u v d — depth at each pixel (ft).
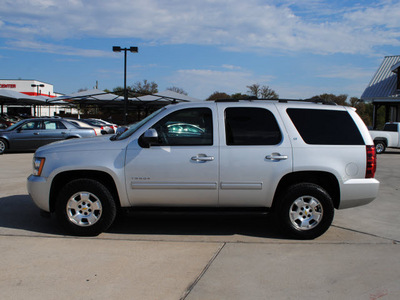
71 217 16.29
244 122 16.53
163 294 11.21
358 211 21.77
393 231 17.90
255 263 13.67
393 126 62.80
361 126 16.93
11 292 11.18
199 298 11.01
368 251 15.07
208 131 16.42
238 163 16.03
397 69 87.20
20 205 21.67
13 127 50.14
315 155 16.22
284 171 16.07
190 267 13.23
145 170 16.05
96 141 16.88
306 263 13.74
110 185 16.75
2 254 14.20
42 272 12.62
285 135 16.35
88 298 10.90
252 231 17.71
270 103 16.88
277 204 16.47
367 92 89.30
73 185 16.06
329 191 17.20
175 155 16.05
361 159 16.52
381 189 28.68
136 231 17.44
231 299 10.99
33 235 16.53
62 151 16.39
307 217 16.39
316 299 11.07
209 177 16.07
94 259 13.82
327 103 17.62
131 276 12.41
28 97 94.84
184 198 16.26
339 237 16.92
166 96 86.22
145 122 17.19
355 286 11.94
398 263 13.84
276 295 11.27
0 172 33.83
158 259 13.93
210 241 16.16
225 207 16.55
